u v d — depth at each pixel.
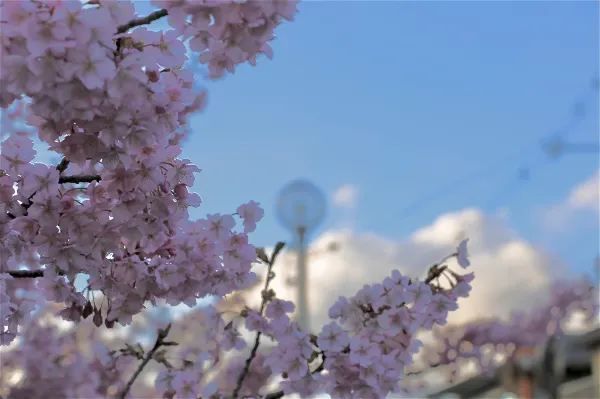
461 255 3.30
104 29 1.69
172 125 2.06
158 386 3.55
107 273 2.57
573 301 11.09
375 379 3.08
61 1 1.69
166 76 2.05
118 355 4.25
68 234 2.39
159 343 3.80
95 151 2.08
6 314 2.88
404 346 3.28
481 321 8.70
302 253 11.79
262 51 2.05
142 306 2.70
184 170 2.37
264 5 1.86
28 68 1.68
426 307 3.22
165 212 2.35
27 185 2.31
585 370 15.06
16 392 5.26
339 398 3.13
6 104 1.76
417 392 9.53
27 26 1.62
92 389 5.04
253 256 2.84
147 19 1.86
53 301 2.71
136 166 2.25
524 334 10.40
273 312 3.52
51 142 2.13
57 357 5.42
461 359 7.42
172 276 2.66
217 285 2.80
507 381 10.38
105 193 2.38
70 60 1.67
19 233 2.49
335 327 3.17
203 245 2.73
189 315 3.97
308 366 3.23
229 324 3.64
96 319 2.70
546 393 10.30
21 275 2.72
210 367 3.77
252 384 4.02
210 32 1.92
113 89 1.76
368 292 3.26
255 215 2.85
